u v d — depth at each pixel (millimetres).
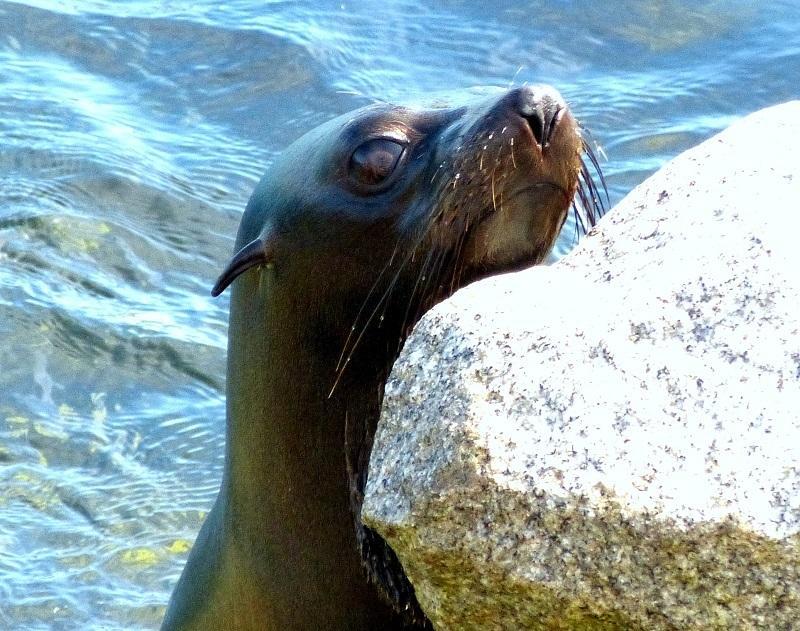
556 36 53781
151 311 45000
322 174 26531
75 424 41719
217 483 40031
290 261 26594
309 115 51188
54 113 51719
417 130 26391
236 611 28484
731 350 17188
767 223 18859
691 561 15844
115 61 54531
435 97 27688
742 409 16578
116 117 51844
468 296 19109
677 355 17297
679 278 18281
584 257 19938
